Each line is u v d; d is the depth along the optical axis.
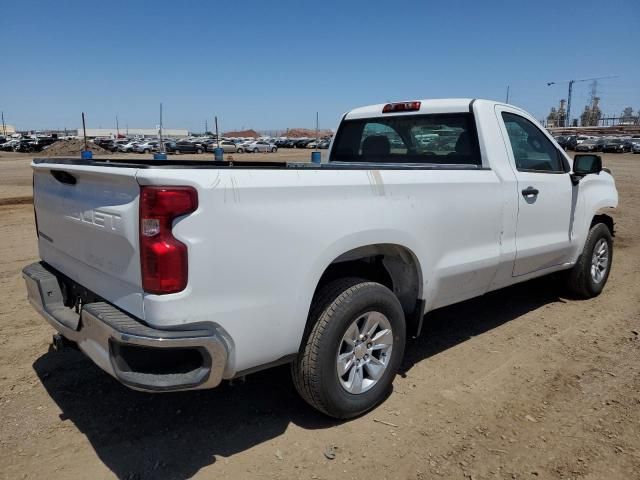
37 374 4.03
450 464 3.02
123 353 2.64
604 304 5.82
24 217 11.76
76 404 3.61
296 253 2.95
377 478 2.90
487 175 4.26
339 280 3.37
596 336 4.90
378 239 3.37
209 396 3.75
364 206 3.29
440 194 3.80
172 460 3.03
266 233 2.81
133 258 2.62
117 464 2.99
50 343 4.59
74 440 3.20
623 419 3.48
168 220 2.51
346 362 3.34
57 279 3.46
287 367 4.04
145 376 2.60
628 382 3.99
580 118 141.75
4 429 3.30
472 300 5.96
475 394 3.81
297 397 3.73
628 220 11.66
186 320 2.58
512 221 4.49
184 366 2.70
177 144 58.38
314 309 3.21
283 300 2.93
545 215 4.89
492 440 3.25
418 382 3.99
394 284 3.91
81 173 2.95
